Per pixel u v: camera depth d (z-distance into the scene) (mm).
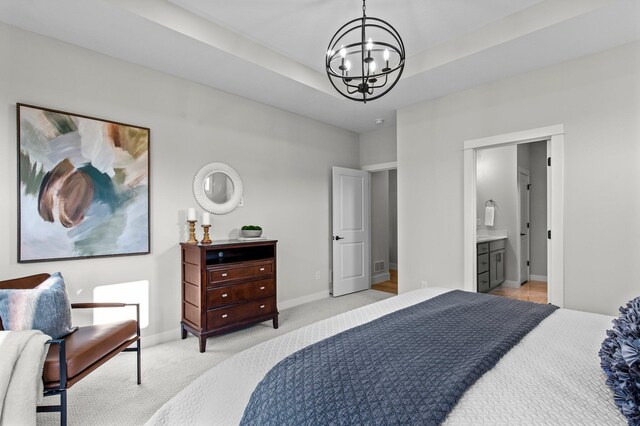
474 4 2441
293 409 948
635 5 2148
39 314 1896
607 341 1063
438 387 975
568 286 2896
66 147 2561
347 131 5137
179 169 3242
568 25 2377
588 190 2795
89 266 2686
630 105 2611
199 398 1178
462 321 1576
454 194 3637
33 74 2441
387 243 6148
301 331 1558
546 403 928
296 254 4348
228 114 3637
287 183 4246
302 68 3408
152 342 3023
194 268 3021
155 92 3086
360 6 2467
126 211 2865
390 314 1726
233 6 2475
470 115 3512
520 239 5199
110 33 2477
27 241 2385
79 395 2164
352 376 1052
